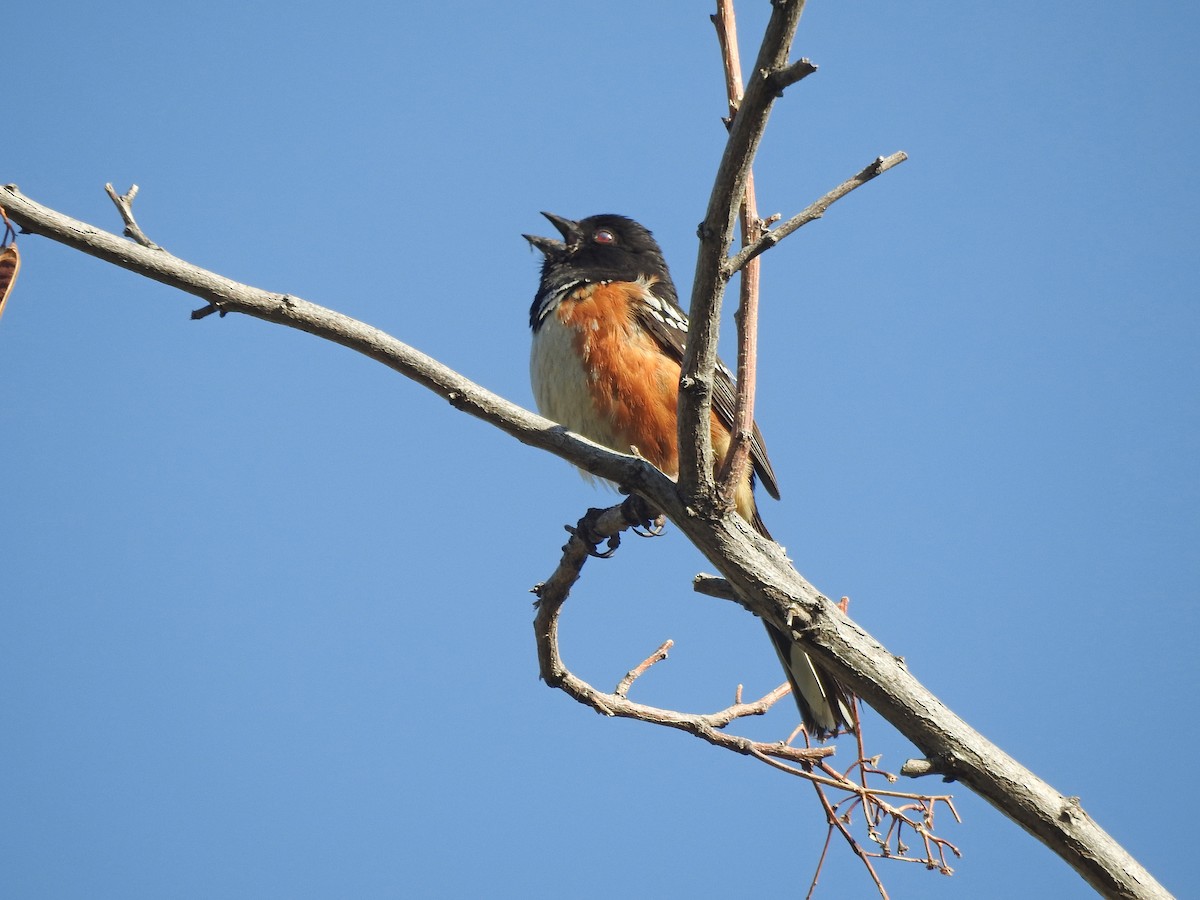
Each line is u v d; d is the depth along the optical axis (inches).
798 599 263.0
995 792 240.4
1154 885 231.0
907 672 255.6
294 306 270.2
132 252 263.3
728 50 265.0
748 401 270.2
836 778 280.2
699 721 318.7
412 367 275.0
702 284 248.1
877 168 248.4
